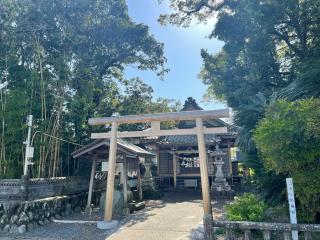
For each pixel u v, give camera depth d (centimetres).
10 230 809
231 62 1336
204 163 738
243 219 591
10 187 879
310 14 1121
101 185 1353
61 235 764
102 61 1562
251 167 775
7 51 1079
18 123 961
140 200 1242
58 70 1152
